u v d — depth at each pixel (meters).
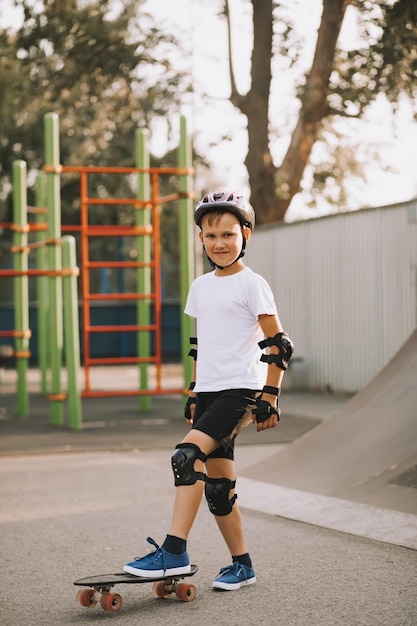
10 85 27.25
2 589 4.71
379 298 15.23
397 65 17.42
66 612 4.30
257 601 4.41
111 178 26.05
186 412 4.69
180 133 12.94
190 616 4.20
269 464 7.47
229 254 4.47
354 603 4.34
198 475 4.33
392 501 6.11
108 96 22.22
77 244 31.20
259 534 5.86
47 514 6.62
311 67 19.20
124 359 12.89
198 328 4.59
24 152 30.80
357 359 15.82
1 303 27.39
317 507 6.35
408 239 14.58
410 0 16.75
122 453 9.73
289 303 17.64
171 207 24.92
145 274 13.99
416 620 4.07
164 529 6.08
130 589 4.68
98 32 20.88
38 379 21.55
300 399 15.63
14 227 14.15
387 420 7.07
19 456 9.59
